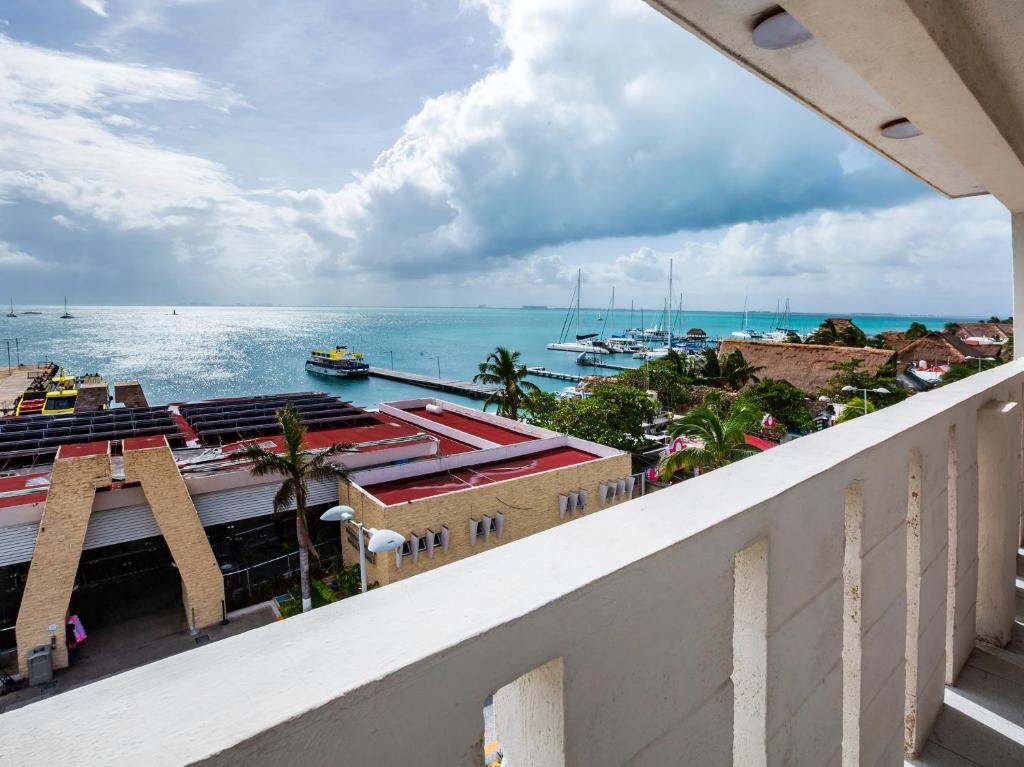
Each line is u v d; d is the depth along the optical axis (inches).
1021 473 182.1
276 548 950.4
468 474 946.7
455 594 36.9
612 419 1365.7
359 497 815.7
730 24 93.7
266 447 1099.3
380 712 28.9
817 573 67.8
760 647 59.5
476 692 33.1
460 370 5442.9
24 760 22.6
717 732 54.0
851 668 80.4
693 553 48.1
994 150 115.8
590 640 39.7
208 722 25.1
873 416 98.9
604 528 48.8
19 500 777.6
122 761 22.7
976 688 121.6
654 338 6993.1
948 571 119.7
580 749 40.0
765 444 1085.8
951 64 81.4
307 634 32.1
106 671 706.8
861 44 77.3
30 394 2600.9
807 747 68.9
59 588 706.8
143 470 783.1
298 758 26.2
